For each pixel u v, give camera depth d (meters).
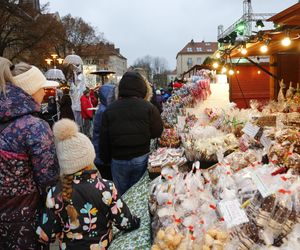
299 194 1.56
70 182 1.80
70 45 46.44
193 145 2.83
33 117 1.92
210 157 2.68
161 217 1.80
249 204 1.66
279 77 6.23
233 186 1.97
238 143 2.89
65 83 11.96
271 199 1.54
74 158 1.79
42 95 2.09
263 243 1.49
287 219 1.50
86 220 1.81
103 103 4.41
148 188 2.67
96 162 4.34
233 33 4.25
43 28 28.80
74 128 1.84
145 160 3.21
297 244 1.43
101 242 1.85
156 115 3.23
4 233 1.92
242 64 7.80
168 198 1.90
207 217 1.72
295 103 4.02
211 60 7.29
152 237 1.88
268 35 3.65
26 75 1.97
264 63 7.84
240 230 1.56
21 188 1.90
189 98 4.69
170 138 3.74
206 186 2.09
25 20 27.59
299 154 2.33
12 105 1.86
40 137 1.87
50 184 1.90
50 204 1.81
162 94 12.74
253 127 2.79
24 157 1.87
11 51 29.47
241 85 7.89
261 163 2.26
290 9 2.89
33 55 28.94
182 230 1.69
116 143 3.16
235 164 2.42
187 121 4.16
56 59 26.30
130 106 3.15
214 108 4.10
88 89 10.57
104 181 1.89
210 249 1.52
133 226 2.04
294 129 2.86
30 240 1.94
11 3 26.22
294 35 3.87
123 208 1.92
